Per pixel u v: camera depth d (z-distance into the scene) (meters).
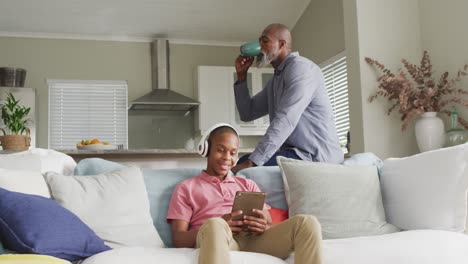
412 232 2.14
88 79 6.69
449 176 2.27
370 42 4.24
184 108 6.94
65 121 6.59
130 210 2.08
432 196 2.29
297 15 6.70
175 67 6.98
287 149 2.96
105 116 6.70
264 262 1.76
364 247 1.94
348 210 2.32
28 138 3.82
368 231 2.29
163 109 6.98
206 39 7.06
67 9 6.18
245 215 1.97
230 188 2.24
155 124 6.95
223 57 7.13
